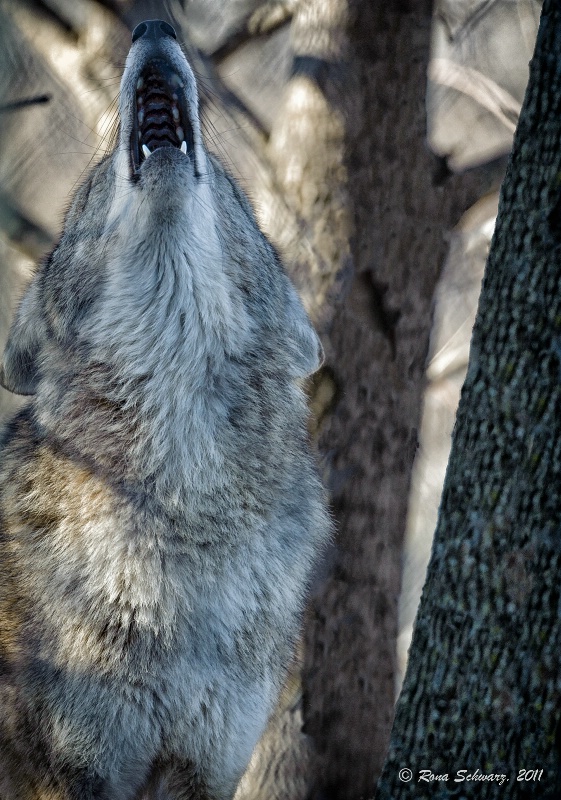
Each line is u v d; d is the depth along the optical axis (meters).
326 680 11.27
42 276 7.84
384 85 10.90
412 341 11.35
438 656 6.70
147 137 7.48
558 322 6.23
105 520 6.88
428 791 6.65
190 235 6.90
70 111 13.85
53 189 15.02
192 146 7.19
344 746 11.37
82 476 6.94
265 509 7.16
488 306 6.52
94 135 12.52
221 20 14.84
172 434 6.93
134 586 6.84
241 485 7.04
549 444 6.29
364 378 11.10
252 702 7.24
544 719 6.41
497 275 6.48
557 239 6.21
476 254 17.98
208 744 7.14
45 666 6.79
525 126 6.33
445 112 15.93
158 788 7.38
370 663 11.45
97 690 6.77
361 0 10.73
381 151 10.95
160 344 6.98
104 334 7.04
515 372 6.34
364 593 11.36
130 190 6.96
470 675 6.53
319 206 10.77
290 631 7.55
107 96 12.30
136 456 6.90
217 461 6.97
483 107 15.62
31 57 13.66
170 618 6.88
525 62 16.62
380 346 11.16
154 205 6.75
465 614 6.54
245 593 7.12
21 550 7.08
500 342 6.41
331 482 11.09
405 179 11.12
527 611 6.38
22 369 7.72
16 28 13.21
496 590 6.43
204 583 6.98
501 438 6.40
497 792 6.46
